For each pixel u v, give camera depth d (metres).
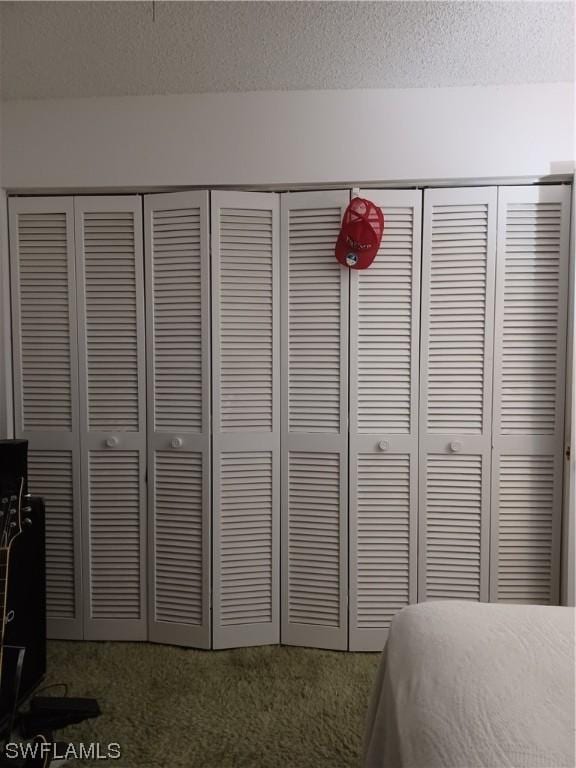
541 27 1.61
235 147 2.02
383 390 2.05
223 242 2.03
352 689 1.82
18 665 1.54
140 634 2.13
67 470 2.14
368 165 2.00
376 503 2.07
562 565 2.02
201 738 1.58
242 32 1.64
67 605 2.14
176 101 2.02
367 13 1.55
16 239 2.09
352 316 2.03
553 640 1.06
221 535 2.08
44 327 2.11
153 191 2.10
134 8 1.52
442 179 1.99
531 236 1.98
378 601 2.08
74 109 2.04
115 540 2.14
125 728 1.62
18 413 2.13
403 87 1.97
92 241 2.09
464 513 2.05
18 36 1.65
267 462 2.11
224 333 2.05
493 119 1.96
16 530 1.61
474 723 0.81
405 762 0.80
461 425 2.04
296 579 2.12
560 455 2.01
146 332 2.10
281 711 1.70
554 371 2.00
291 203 2.04
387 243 2.02
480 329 2.01
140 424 2.11
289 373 2.08
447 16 1.56
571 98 1.94
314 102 1.99
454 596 2.07
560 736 0.77
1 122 2.05
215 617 2.08
